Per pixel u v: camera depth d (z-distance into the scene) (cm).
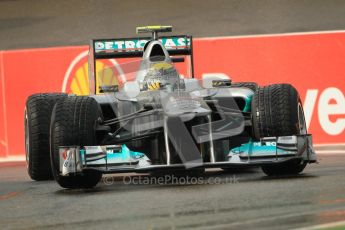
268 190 2217
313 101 4253
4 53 4497
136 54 3444
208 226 1678
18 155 4456
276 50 4344
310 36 4306
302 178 2517
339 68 4262
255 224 1675
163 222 1762
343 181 2356
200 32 5728
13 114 4475
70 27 6059
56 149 2559
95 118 2614
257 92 2677
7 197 2527
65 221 1878
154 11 6125
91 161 2464
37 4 6397
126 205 2086
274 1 5938
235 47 4381
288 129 2573
